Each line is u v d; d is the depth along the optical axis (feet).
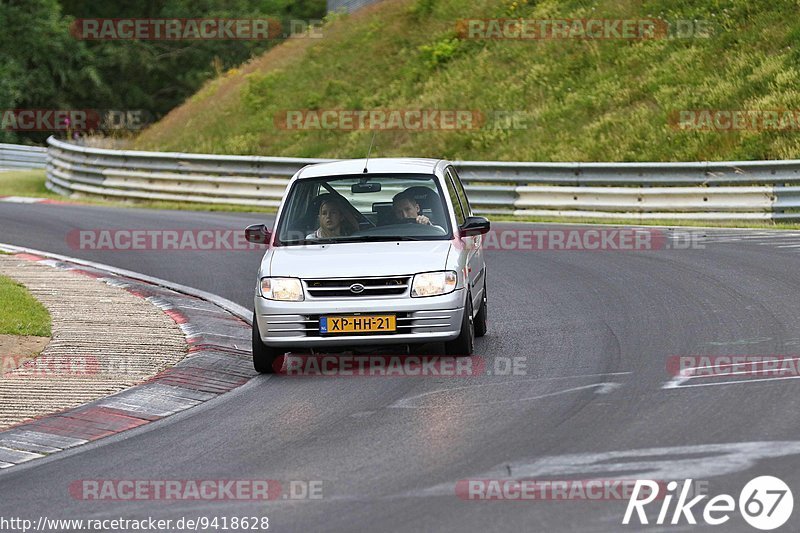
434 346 126.31
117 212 302.86
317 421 95.66
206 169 327.88
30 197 363.76
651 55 348.38
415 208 125.70
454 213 126.11
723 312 137.90
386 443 86.79
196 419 99.45
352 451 84.99
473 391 103.96
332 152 374.22
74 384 111.96
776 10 337.52
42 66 648.79
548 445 83.56
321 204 126.41
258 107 421.18
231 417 99.25
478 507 69.62
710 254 192.13
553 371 111.04
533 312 147.74
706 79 321.11
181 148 414.41
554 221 263.90
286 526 68.13
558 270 185.06
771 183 244.63
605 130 320.29
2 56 637.30
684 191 252.83
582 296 157.89
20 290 164.66
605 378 106.22
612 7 382.22
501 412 94.99
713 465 76.02
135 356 124.57
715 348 117.29
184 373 116.98
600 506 68.80
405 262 116.67
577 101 342.64
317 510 70.85
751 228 229.25
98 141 434.30
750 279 161.68
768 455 77.61
